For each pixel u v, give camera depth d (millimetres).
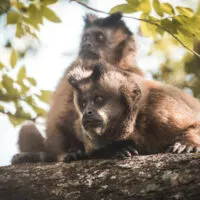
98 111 12516
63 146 14461
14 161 15008
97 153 11805
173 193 8664
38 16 11625
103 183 9484
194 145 11930
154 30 11359
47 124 14898
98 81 12883
